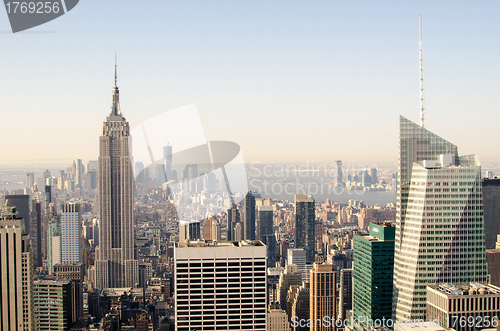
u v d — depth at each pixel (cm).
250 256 18600
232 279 18575
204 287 18512
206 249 18488
